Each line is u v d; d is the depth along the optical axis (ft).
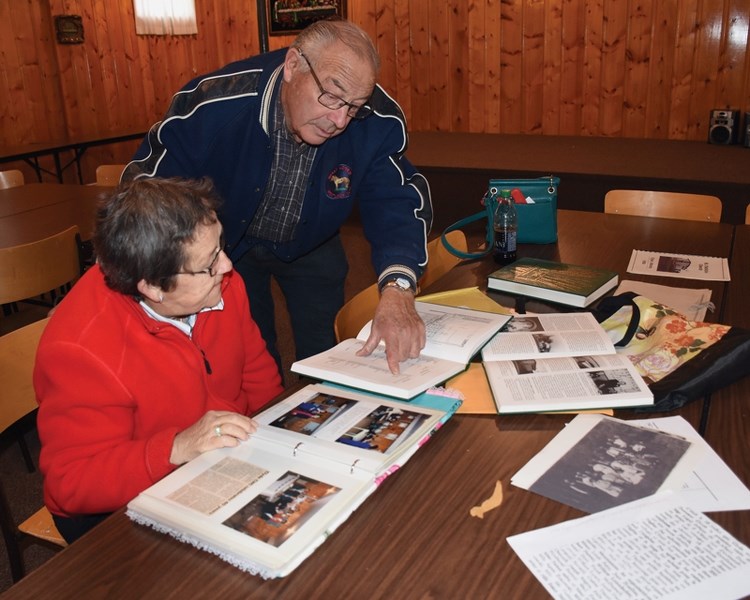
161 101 21.79
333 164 5.78
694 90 17.07
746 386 4.22
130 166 5.46
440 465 3.50
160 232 3.58
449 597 2.66
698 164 14.58
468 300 5.50
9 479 7.84
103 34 19.77
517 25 18.49
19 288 7.66
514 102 19.21
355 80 4.68
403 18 19.81
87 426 3.80
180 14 21.52
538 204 7.22
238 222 5.92
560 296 5.61
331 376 4.17
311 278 7.02
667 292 5.91
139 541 3.01
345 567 2.82
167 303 3.90
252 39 22.59
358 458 3.36
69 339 3.81
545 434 3.76
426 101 20.30
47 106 18.80
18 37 17.88
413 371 4.18
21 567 4.88
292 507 3.07
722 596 2.60
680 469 3.39
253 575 2.80
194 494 3.18
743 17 16.07
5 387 4.63
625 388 4.02
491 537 2.97
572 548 2.89
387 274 5.23
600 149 16.65
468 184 15.17
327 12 20.80
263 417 3.81
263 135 5.39
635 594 2.63
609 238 7.54
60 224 9.27
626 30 17.30
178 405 4.18
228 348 4.65
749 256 6.84
